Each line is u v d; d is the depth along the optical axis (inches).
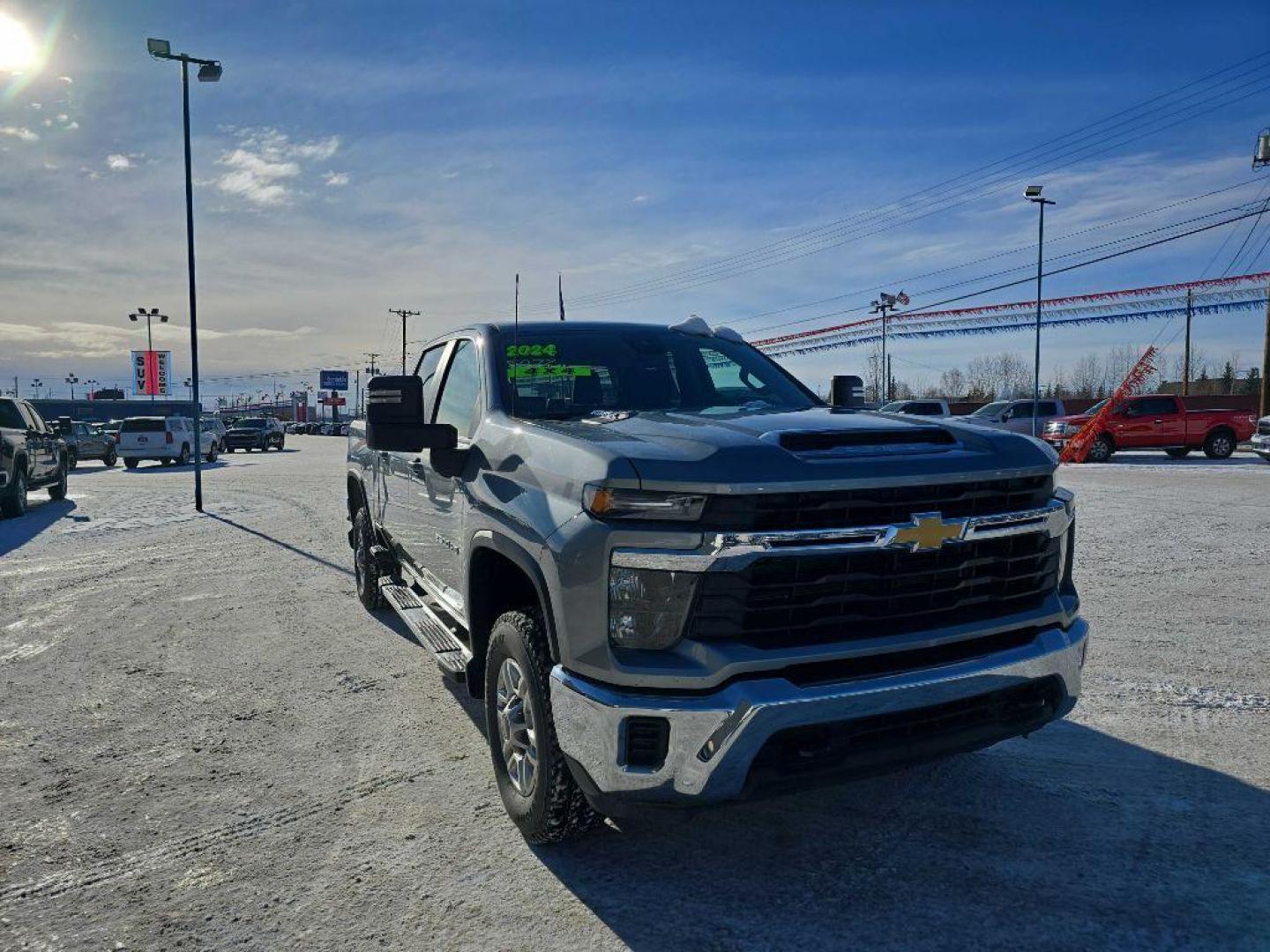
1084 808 130.7
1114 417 934.4
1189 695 177.2
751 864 117.6
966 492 110.6
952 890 109.8
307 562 357.7
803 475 101.2
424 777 148.4
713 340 181.9
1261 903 105.4
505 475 128.0
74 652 226.1
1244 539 361.1
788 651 98.7
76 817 135.0
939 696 103.3
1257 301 1161.4
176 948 101.9
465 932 103.8
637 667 99.7
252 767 153.2
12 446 527.8
